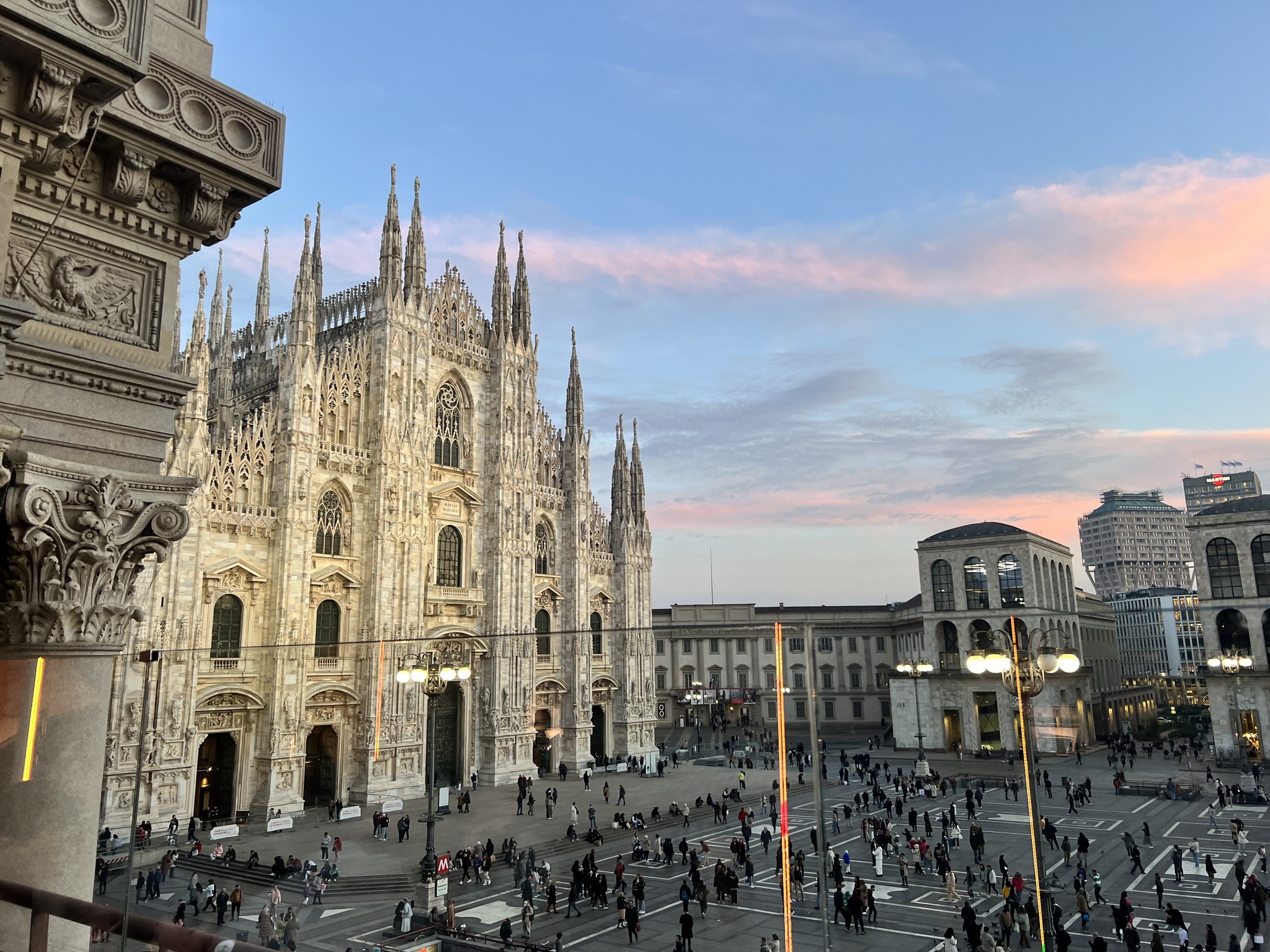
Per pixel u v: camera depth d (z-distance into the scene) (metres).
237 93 13.59
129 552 12.42
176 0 13.20
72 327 12.18
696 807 63.91
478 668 73.50
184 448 54.53
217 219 13.55
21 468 11.09
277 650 57.41
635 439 98.44
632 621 93.69
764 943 30.45
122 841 45.75
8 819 10.98
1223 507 92.50
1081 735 100.62
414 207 73.00
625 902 36.56
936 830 55.78
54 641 11.48
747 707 128.50
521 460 79.56
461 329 77.31
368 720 62.25
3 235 9.66
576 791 71.06
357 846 50.06
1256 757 84.88
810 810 64.69
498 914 38.75
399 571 66.62
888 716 128.88
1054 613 100.19
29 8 9.40
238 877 43.16
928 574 104.75
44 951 8.41
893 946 34.09
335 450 63.72
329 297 75.69
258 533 58.34
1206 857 42.38
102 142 12.15
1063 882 43.06
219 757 56.56
